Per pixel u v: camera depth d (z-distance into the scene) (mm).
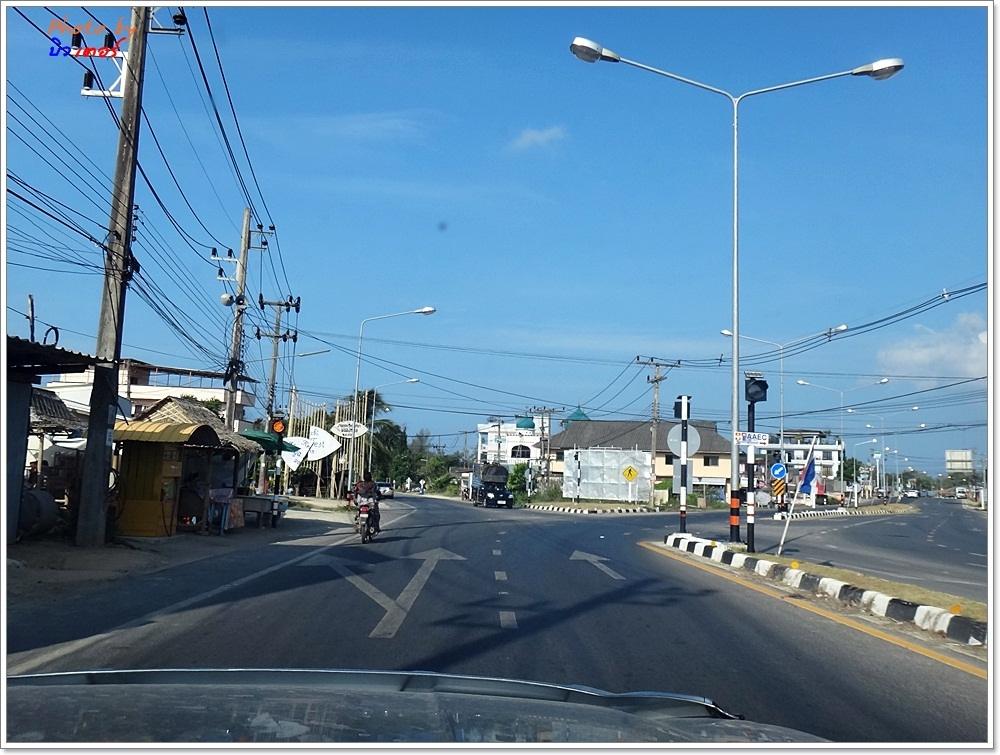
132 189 16484
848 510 71375
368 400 63656
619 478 63906
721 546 20234
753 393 20906
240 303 28062
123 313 16531
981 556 27797
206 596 11898
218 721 3199
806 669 8461
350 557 17750
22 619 9734
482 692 4410
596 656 8758
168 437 19109
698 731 4078
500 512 46688
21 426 15344
